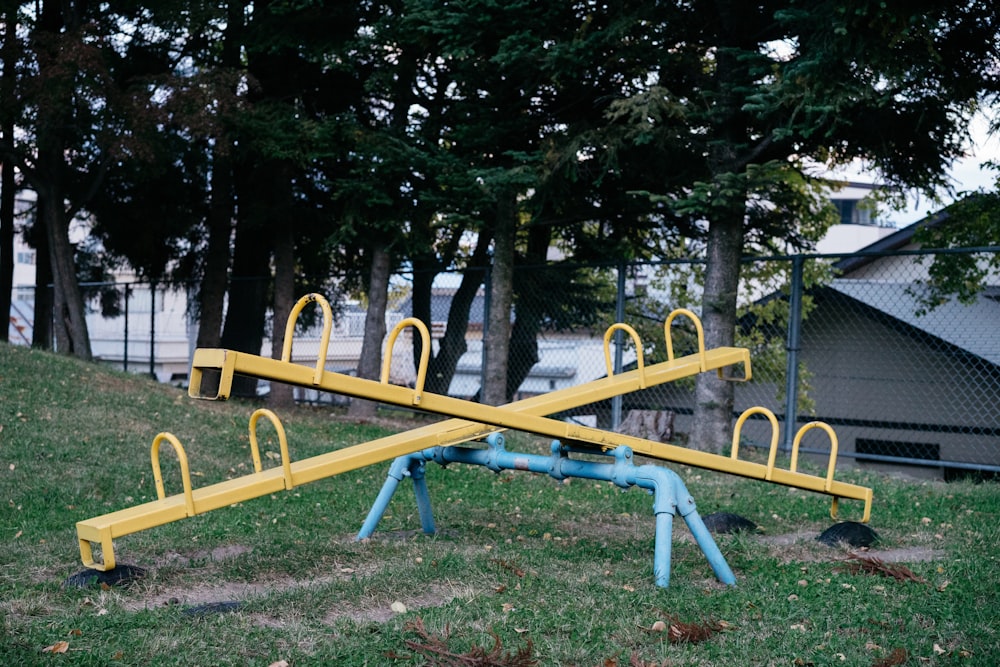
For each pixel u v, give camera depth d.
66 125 15.41
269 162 16.33
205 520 6.96
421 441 5.90
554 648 4.01
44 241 21.62
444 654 3.88
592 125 12.73
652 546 6.46
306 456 10.53
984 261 16.28
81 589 4.86
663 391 17.80
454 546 6.25
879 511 8.19
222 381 4.30
